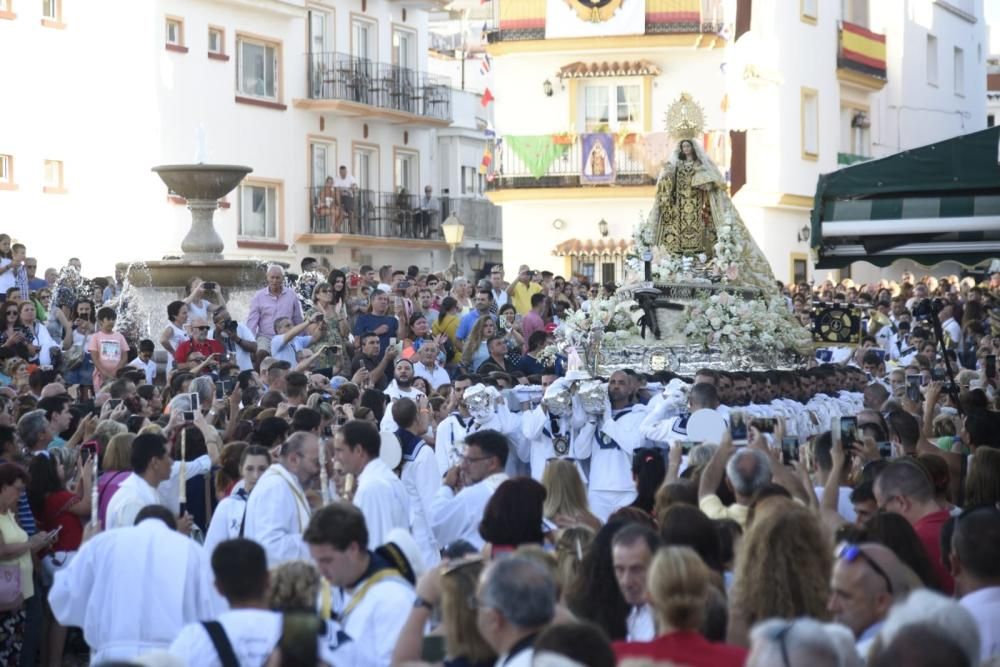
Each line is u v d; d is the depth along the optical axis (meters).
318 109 47.50
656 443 15.98
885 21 60.44
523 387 17.25
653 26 48.12
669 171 22.53
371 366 21.30
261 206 45.69
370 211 50.44
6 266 25.52
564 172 49.16
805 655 6.05
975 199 19.45
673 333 20.61
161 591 10.34
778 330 21.42
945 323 31.44
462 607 7.81
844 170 19.78
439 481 13.92
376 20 51.16
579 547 9.27
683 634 7.41
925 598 6.16
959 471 14.16
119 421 14.85
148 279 27.36
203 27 42.59
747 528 8.91
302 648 6.63
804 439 18.77
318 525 8.97
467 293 27.94
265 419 13.54
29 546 12.51
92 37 38.62
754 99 51.03
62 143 37.69
